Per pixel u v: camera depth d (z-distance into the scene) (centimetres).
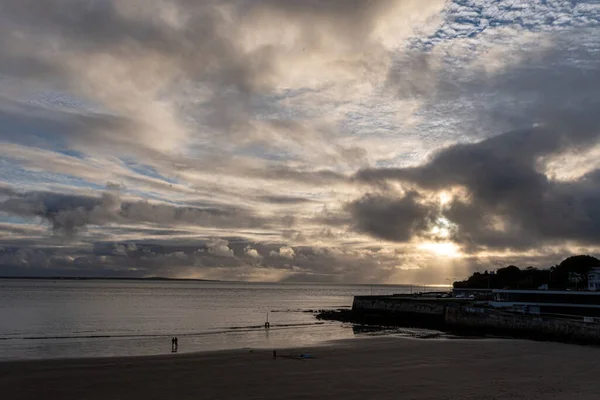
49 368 5028
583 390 4209
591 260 14962
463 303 11962
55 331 9919
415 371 4975
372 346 6819
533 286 15762
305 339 8475
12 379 4538
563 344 7319
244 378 4606
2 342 8012
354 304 15038
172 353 6341
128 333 9562
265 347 7181
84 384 4359
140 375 4719
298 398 3912
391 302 13338
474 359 5762
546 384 4428
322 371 4941
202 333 9562
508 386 4334
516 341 7619
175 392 4094
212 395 4003
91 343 7869
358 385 4341
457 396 3972
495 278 19612
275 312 16725
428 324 10962
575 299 10081
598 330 7475
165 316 14325
